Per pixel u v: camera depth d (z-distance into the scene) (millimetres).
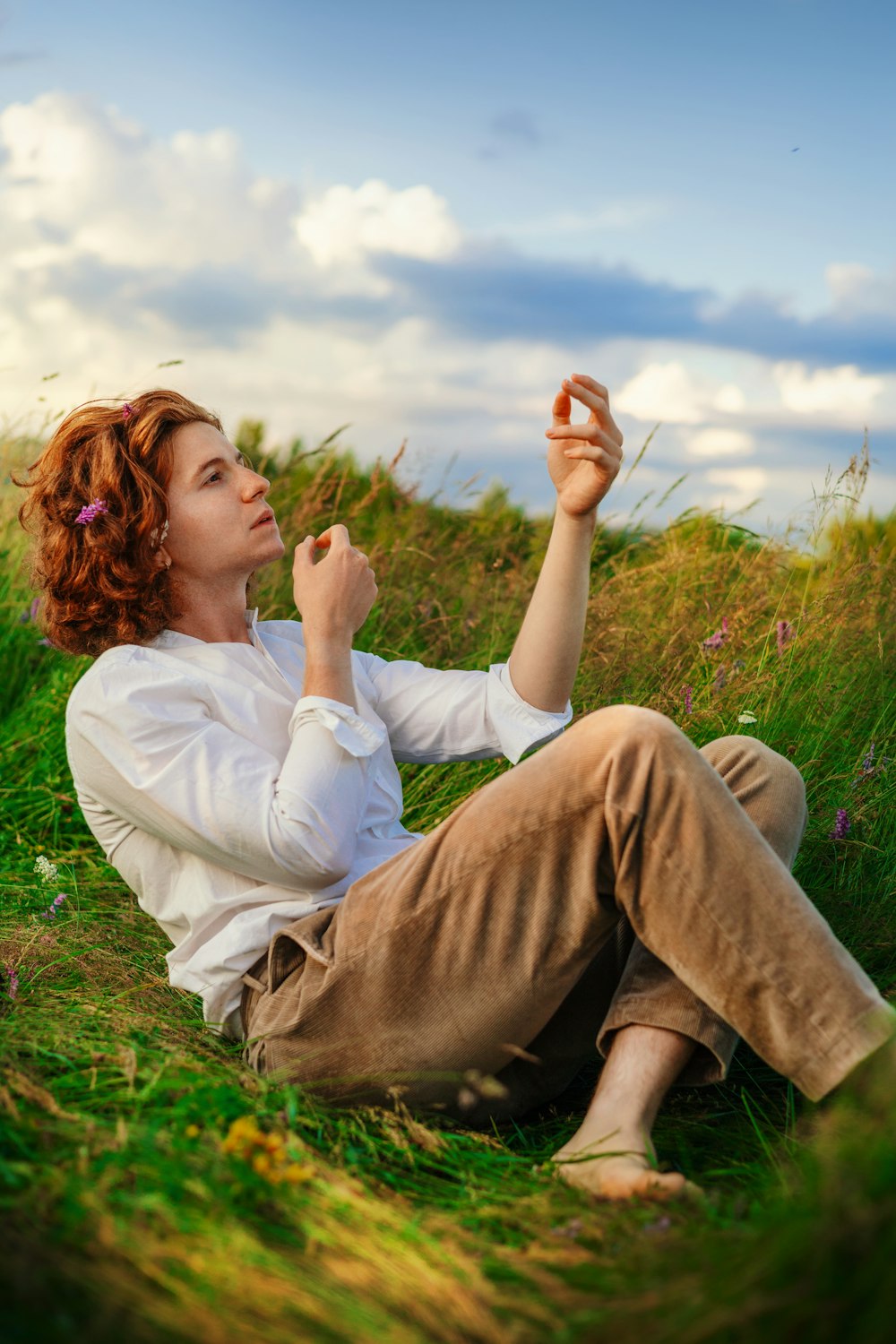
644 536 4457
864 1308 1039
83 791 1950
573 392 2049
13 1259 1186
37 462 2182
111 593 2039
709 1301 1096
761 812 1830
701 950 1562
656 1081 1612
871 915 2506
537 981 1673
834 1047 1500
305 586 1973
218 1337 1125
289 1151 1508
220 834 1810
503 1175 1612
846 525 3766
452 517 4887
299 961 1810
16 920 2613
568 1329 1142
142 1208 1319
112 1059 1793
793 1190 1319
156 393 2119
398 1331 1141
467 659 3797
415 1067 1730
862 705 3248
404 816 3162
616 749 1594
